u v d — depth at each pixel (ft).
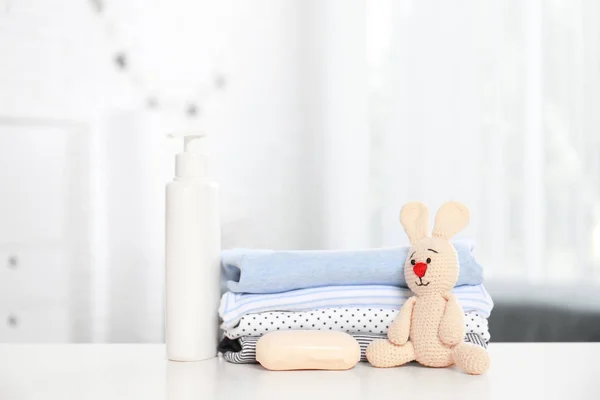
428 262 2.06
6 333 5.82
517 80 5.85
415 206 2.23
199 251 2.21
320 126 6.07
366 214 6.00
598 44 5.79
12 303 5.82
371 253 2.23
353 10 6.02
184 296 2.21
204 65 6.08
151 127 6.01
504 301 5.63
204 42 6.07
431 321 2.05
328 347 2.03
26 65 5.88
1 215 5.82
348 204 6.02
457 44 5.91
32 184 5.86
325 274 2.19
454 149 5.91
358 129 6.01
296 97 6.09
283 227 6.08
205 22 6.07
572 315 5.51
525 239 5.79
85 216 5.92
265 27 6.09
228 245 6.06
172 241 2.22
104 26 5.97
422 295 2.09
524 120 5.84
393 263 2.20
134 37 6.00
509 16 5.86
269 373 2.03
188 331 2.21
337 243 6.03
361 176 6.01
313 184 6.07
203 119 6.08
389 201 5.98
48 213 5.88
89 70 5.94
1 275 5.82
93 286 5.92
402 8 5.97
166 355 2.29
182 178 2.23
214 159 6.07
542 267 5.76
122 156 5.97
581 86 5.81
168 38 6.05
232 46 6.09
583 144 5.80
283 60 6.09
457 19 5.91
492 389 1.83
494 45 5.87
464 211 2.15
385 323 2.18
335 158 6.04
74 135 5.91
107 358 2.30
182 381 1.95
